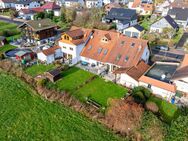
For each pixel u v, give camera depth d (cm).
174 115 3528
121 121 3128
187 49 6450
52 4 11531
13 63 5416
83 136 3109
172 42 7162
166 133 2766
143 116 3020
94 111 3581
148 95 3984
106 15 10069
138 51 4788
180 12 9481
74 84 4512
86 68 5188
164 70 4491
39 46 6756
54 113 3597
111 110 3347
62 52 5834
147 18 10675
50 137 3127
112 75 4847
